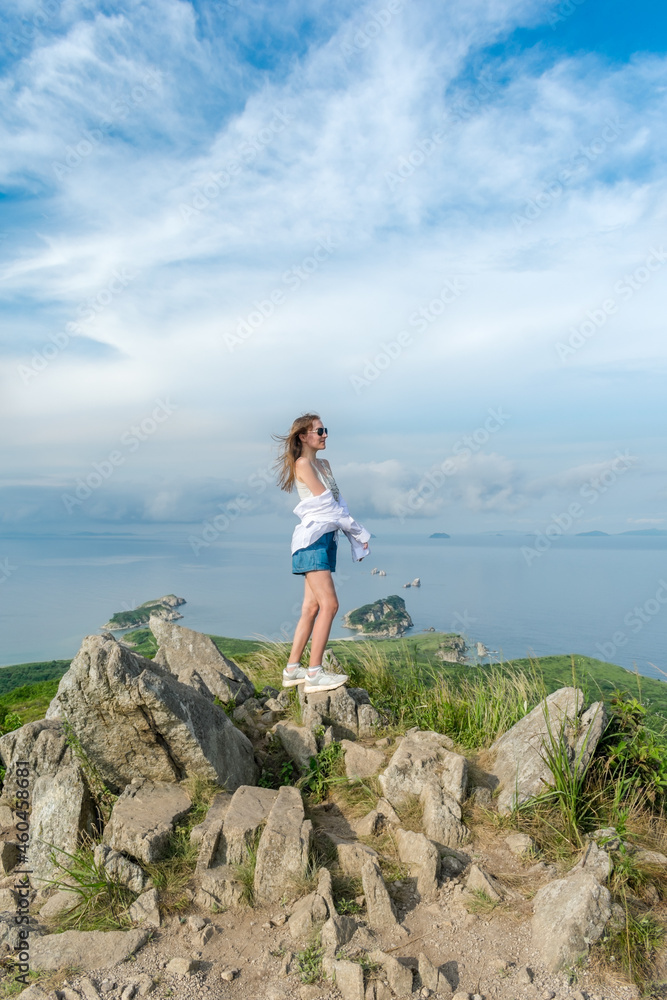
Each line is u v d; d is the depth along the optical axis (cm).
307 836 346
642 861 337
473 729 527
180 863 356
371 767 450
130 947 302
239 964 290
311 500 512
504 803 401
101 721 394
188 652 640
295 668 571
